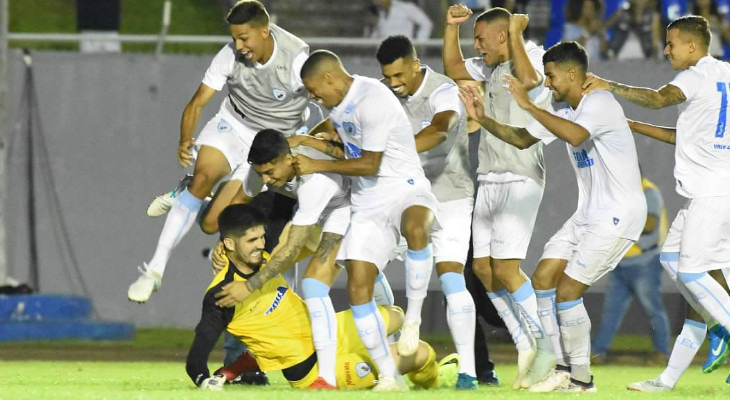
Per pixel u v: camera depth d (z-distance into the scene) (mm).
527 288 15391
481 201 15750
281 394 12258
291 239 13219
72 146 28047
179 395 12086
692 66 14086
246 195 15930
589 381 13875
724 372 20484
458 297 14602
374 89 13164
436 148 14789
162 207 16672
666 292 27062
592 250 13570
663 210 22797
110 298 28016
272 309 13352
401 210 13352
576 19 29344
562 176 27391
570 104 13680
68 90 28031
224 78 15906
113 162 28047
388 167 13383
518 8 29562
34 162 27969
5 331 25531
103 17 30266
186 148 16047
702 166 13930
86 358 21891
